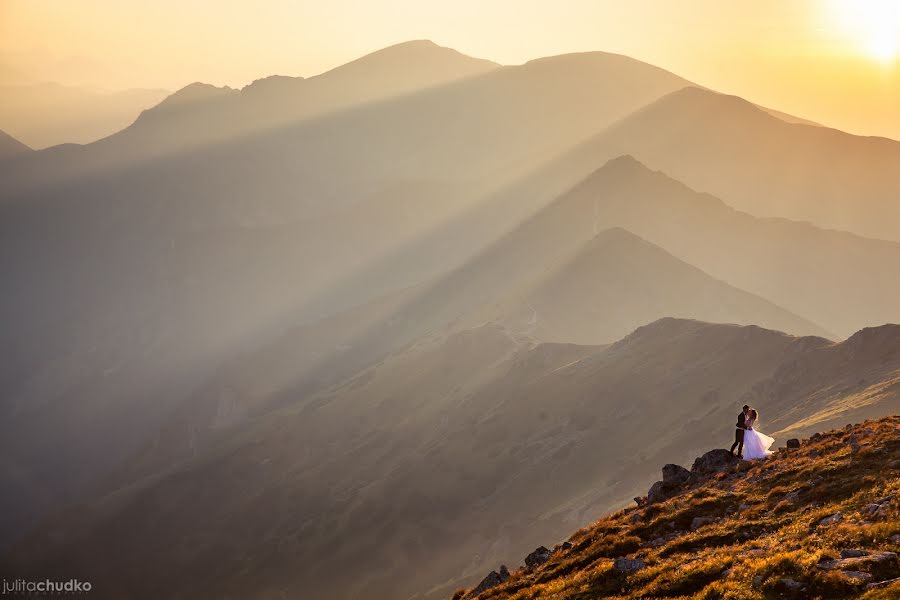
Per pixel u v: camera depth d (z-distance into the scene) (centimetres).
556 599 2456
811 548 1986
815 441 3375
